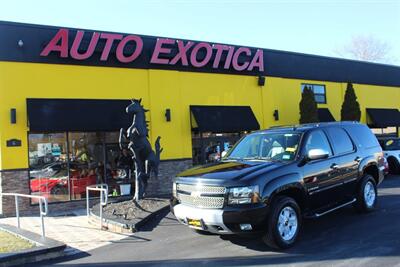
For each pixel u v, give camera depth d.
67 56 15.20
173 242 8.38
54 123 14.55
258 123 19.42
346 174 9.03
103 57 15.91
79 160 15.56
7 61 14.27
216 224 7.04
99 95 15.95
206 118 18.03
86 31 15.66
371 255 6.73
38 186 14.66
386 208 10.41
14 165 14.20
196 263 6.89
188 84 18.17
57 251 7.84
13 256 7.35
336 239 7.78
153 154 13.23
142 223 10.09
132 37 16.48
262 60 20.33
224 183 7.05
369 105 26.22
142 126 12.98
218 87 19.03
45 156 14.89
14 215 14.06
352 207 10.54
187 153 17.95
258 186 7.01
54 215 13.77
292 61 22.05
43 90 14.84
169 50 17.45
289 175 7.54
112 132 16.30
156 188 17.02
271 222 7.10
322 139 8.77
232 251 7.40
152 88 17.19
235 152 9.00
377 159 10.22
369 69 26.41
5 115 14.16
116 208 11.80
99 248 8.45
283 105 21.44
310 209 8.07
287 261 6.66
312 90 22.84
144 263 7.12
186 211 7.44
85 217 12.74
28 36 14.62
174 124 17.64
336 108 24.17
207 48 18.38
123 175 16.44
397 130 27.73
